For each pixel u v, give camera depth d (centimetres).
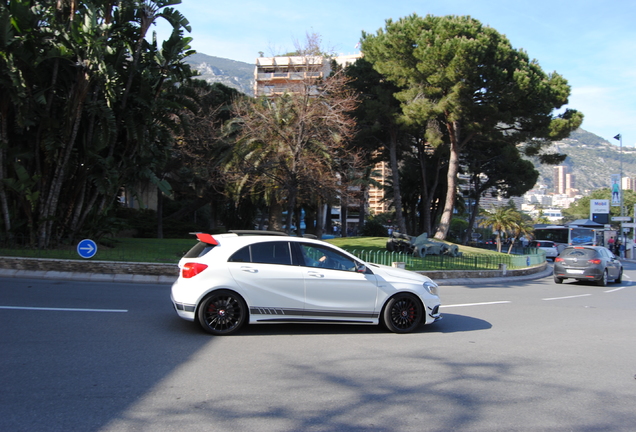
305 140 1944
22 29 1455
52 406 454
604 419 470
